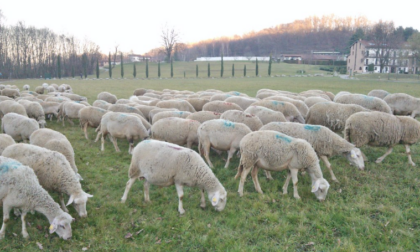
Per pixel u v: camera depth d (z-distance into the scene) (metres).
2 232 5.92
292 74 85.06
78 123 16.70
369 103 13.95
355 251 5.54
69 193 6.61
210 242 5.89
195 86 48.97
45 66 88.56
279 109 13.64
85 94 33.78
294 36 172.12
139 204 7.30
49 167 6.66
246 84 52.47
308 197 7.69
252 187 8.33
